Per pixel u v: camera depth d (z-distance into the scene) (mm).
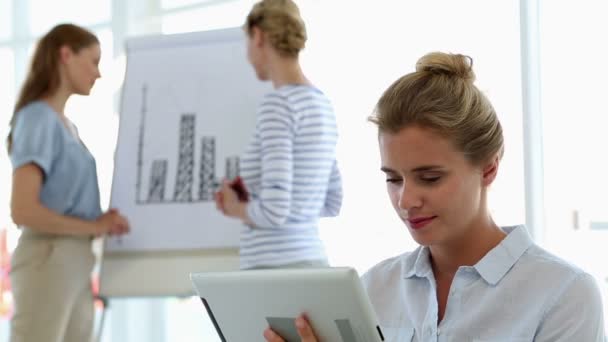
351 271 1205
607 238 2859
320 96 2639
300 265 2600
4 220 4770
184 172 3330
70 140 3061
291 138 2545
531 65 2949
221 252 3223
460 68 1389
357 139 3383
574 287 1361
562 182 2938
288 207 2525
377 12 3369
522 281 1396
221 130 3316
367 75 3387
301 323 1281
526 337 1367
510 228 1486
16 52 4832
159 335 4145
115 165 3414
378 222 3299
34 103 3023
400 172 1354
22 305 2990
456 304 1437
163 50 3461
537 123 2959
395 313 1551
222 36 3385
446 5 3182
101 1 4473
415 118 1324
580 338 1332
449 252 1467
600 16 2889
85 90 3156
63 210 3051
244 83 3314
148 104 3430
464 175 1344
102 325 3305
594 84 2898
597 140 2889
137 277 3287
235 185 2670
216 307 1430
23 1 4801
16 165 2971
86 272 3115
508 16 3023
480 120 1344
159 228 3309
